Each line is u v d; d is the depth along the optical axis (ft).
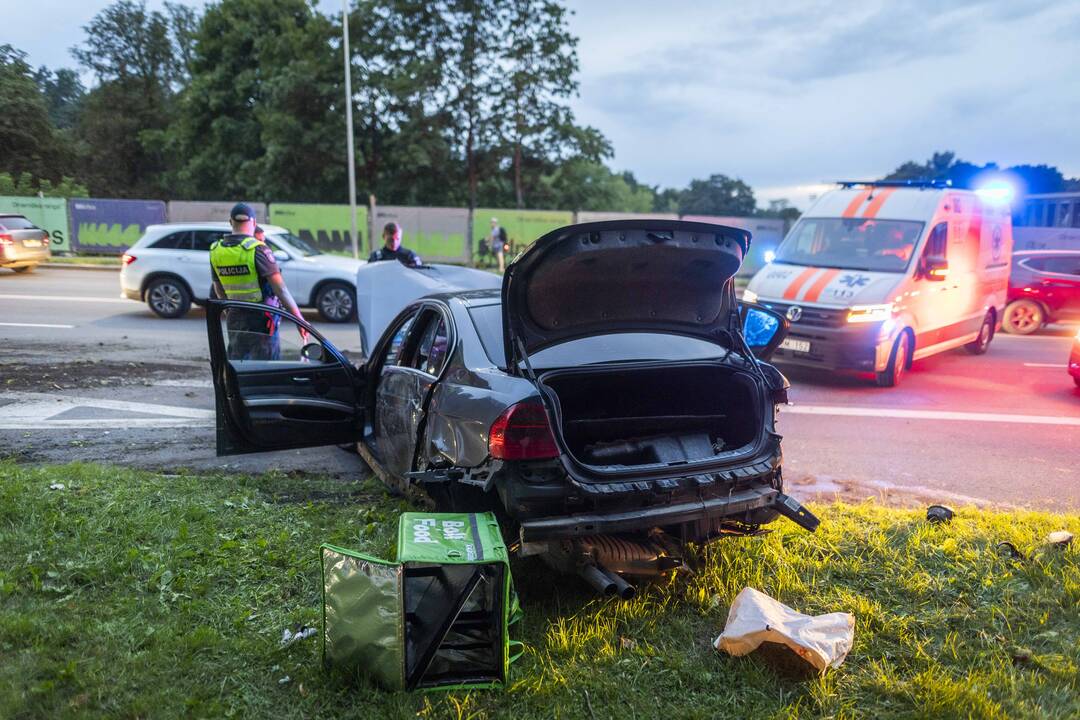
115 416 23.54
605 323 13.26
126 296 44.37
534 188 136.46
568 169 136.77
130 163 190.49
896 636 11.10
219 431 15.78
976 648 10.84
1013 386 31.65
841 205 34.53
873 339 29.58
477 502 12.09
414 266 26.71
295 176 126.93
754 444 12.84
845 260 32.55
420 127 124.88
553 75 129.29
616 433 13.04
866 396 29.45
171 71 202.08
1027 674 10.11
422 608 9.52
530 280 11.79
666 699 9.62
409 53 125.80
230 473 18.67
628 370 12.65
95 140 188.14
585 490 10.97
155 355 33.24
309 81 120.78
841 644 10.30
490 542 9.84
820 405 27.84
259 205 83.92
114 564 12.18
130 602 11.14
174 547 13.07
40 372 28.99
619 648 10.68
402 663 9.19
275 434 16.46
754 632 10.06
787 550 13.88
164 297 44.14
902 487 18.84
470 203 134.51
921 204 33.01
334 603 9.48
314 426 16.99
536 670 10.00
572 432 12.81
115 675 9.34
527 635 10.96
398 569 9.18
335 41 125.90
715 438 13.67
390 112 128.36
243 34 134.41
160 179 175.52
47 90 250.98
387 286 26.12
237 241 19.81
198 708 8.85
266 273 19.92
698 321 13.99
